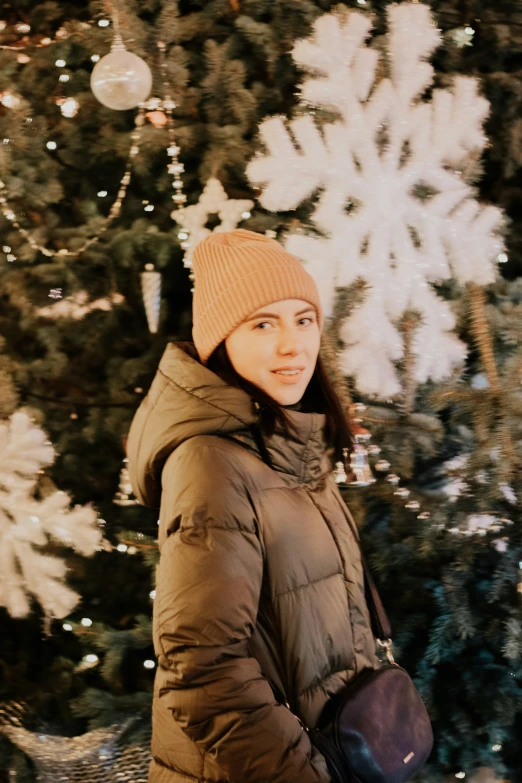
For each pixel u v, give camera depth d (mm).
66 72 2137
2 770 2057
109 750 2006
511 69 2262
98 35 2037
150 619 2092
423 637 2166
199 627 1013
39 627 2375
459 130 1681
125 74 1593
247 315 1237
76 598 1918
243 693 1011
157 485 1271
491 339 1854
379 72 1758
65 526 1876
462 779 2078
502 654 2084
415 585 2111
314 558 1180
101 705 2020
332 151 1637
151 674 2170
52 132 2168
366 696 1191
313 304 1296
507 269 2316
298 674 1139
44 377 2252
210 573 1037
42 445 1868
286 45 2033
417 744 1237
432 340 1764
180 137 2055
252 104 2029
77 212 2305
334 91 1626
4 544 1885
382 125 1678
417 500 1958
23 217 2215
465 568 1924
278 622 1138
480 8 2113
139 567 2289
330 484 1372
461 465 1916
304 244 1672
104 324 2252
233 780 1035
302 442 1242
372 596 1422
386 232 1687
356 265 1674
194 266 1358
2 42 2113
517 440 1796
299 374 1260
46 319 2221
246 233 1373
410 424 1900
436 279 1761
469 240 1704
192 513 1077
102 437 2244
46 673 2270
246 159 2027
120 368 2230
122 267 2240
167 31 1982
